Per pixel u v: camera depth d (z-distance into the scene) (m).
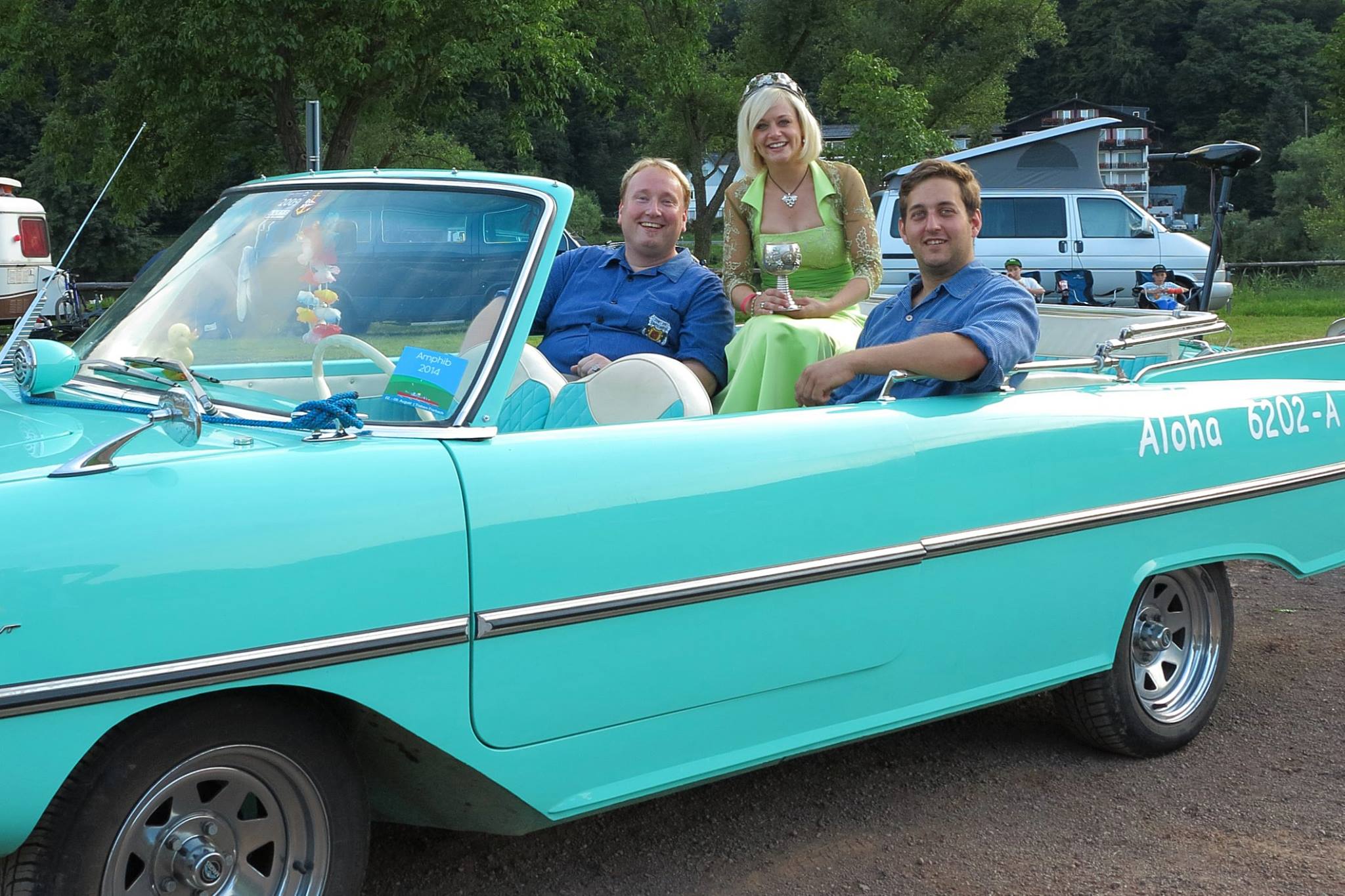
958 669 3.24
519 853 3.14
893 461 3.04
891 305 3.83
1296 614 5.40
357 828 2.45
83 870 2.09
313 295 2.90
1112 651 3.61
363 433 2.49
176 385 2.62
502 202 2.82
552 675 2.52
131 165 21.50
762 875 3.05
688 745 2.76
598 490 2.57
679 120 34.53
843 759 3.82
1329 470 4.18
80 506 2.08
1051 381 3.75
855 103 25.11
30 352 2.81
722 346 3.91
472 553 2.40
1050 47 94.88
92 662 2.03
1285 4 91.56
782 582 2.82
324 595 2.24
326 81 19.30
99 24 20.97
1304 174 46.22
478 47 19.70
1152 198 57.19
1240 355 4.20
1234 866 3.11
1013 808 3.47
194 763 2.21
